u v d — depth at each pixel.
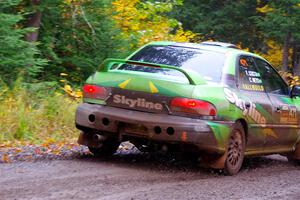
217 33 44.94
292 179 9.89
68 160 9.55
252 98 10.01
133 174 8.79
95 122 9.16
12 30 14.64
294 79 25.06
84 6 18.27
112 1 19.06
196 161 10.51
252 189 8.48
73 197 6.90
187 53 10.05
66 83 17.11
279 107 10.94
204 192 7.88
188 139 8.69
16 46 14.43
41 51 17.41
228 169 9.45
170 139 8.73
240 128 9.59
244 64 10.26
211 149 8.91
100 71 9.45
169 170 9.45
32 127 12.91
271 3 39.69
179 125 8.67
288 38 40.06
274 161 12.56
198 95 8.77
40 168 8.63
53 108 14.14
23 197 6.72
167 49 10.24
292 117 11.55
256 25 41.91
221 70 9.63
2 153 9.77
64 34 18.22
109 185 7.79
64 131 13.53
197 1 45.91
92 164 9.37
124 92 9.05
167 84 8.85
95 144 9.96
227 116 9.13
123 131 9.05
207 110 8.79
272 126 10.69
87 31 18.31
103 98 9.20
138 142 9.28
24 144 11.52
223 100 9.09
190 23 45.56
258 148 10.45
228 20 44.50
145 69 9.56
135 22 20.66
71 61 17.80
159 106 8.85
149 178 8.57
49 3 17.22
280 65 43.62
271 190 8.55
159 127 8.73
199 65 9.70
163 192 7.64
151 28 21.66
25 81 15.28
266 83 10.91
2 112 12.66
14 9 16.56
